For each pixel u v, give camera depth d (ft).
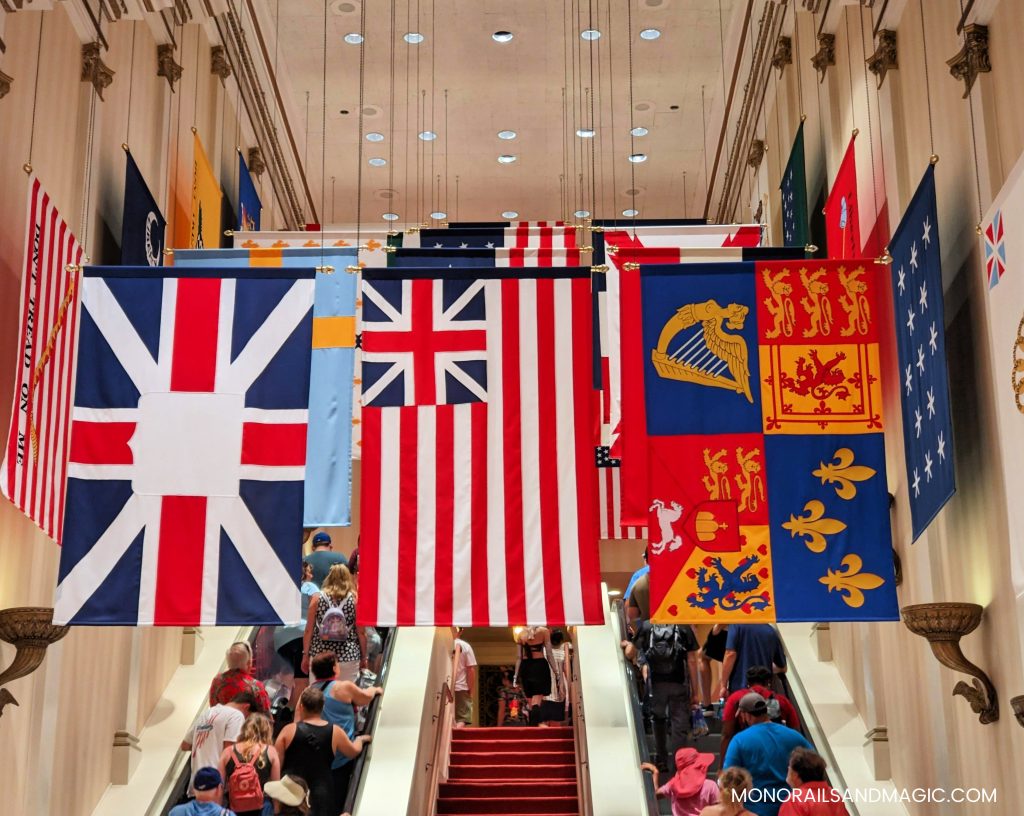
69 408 24.14
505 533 22.85
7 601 23.99
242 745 24.93
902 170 29.04
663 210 60.59
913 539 23.94
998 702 22.77
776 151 43.29
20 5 24.67
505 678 72.69
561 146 54.24
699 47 46.42
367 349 23.81
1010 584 22.12
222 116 41.63
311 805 25.90
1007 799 22.21
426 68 47.96
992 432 23.00
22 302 21.66
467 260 29.09
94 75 29.40
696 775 25.94
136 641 31.30
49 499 22.94
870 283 23.77
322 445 24.29
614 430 23.91
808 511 22.57
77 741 27.50
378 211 60.95
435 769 36.40
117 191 31.37
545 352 23.79
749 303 23.70
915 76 28.32
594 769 30.50
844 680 33.99
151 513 22.56
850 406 23.15
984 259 21.15
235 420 23.06
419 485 23.12
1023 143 22.04
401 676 34.76
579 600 22.47
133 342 23.35
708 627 49.67
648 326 23.66
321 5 43.57
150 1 32.48
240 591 22.24
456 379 23.65
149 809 28.76
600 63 47.44
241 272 23.81
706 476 22.82
